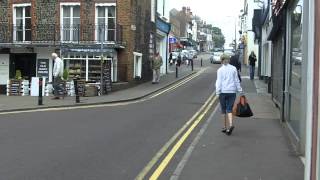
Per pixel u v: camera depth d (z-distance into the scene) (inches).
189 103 852.6
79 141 473.4
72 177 333.4
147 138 494.3
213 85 1226.6
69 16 1170.0
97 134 516.1
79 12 1163.9
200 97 956.0
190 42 4306.1
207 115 692.1
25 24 1193.4
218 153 421.7
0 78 1186.6
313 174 252.7
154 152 423.2
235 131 546.0
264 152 427.8
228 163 382.6
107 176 337.7
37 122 609.9
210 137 504.4
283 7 564.4
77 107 800.3
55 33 1166.3
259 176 341.7
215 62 2477.9
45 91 1024.9
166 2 1621.6
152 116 674.8
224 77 526.3
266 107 782.5
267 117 666.8
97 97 931.3
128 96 944.9
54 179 327.3
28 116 675.4
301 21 428.1
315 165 247.6
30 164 371.2
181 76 1493.6
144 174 344.8
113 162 381.7
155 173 347.9
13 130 541.6
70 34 1163.9
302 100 401.4
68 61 1136.2
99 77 1108.5
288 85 553.0
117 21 1149.7
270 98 921.5
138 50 1238.9
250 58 1413.6
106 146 448.5
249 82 1316.4
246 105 530.6
